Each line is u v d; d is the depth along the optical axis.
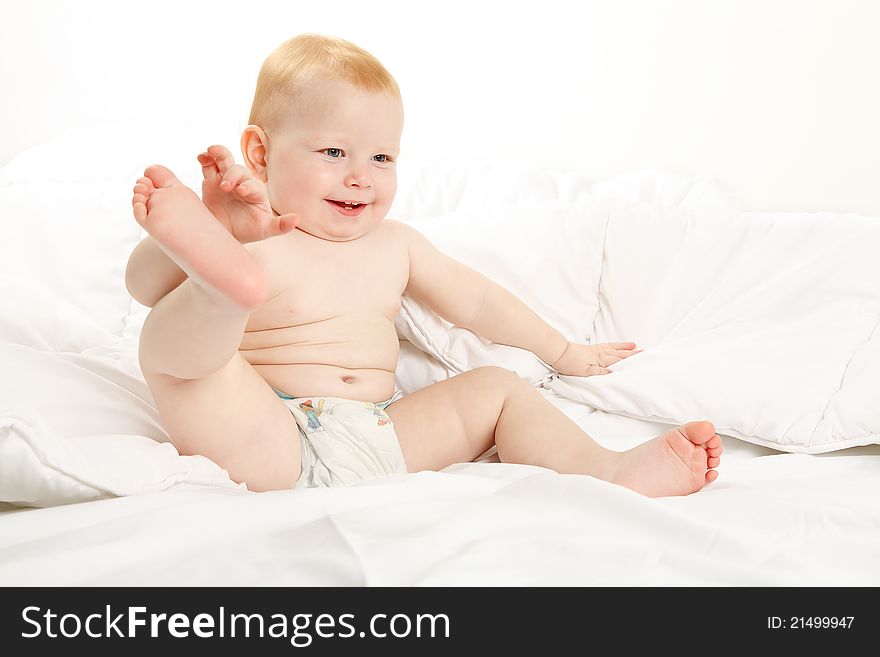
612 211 1.66
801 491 1.04
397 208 1.90
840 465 1.21
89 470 0.94
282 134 1.32
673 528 0.85
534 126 2.30
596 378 1.44
